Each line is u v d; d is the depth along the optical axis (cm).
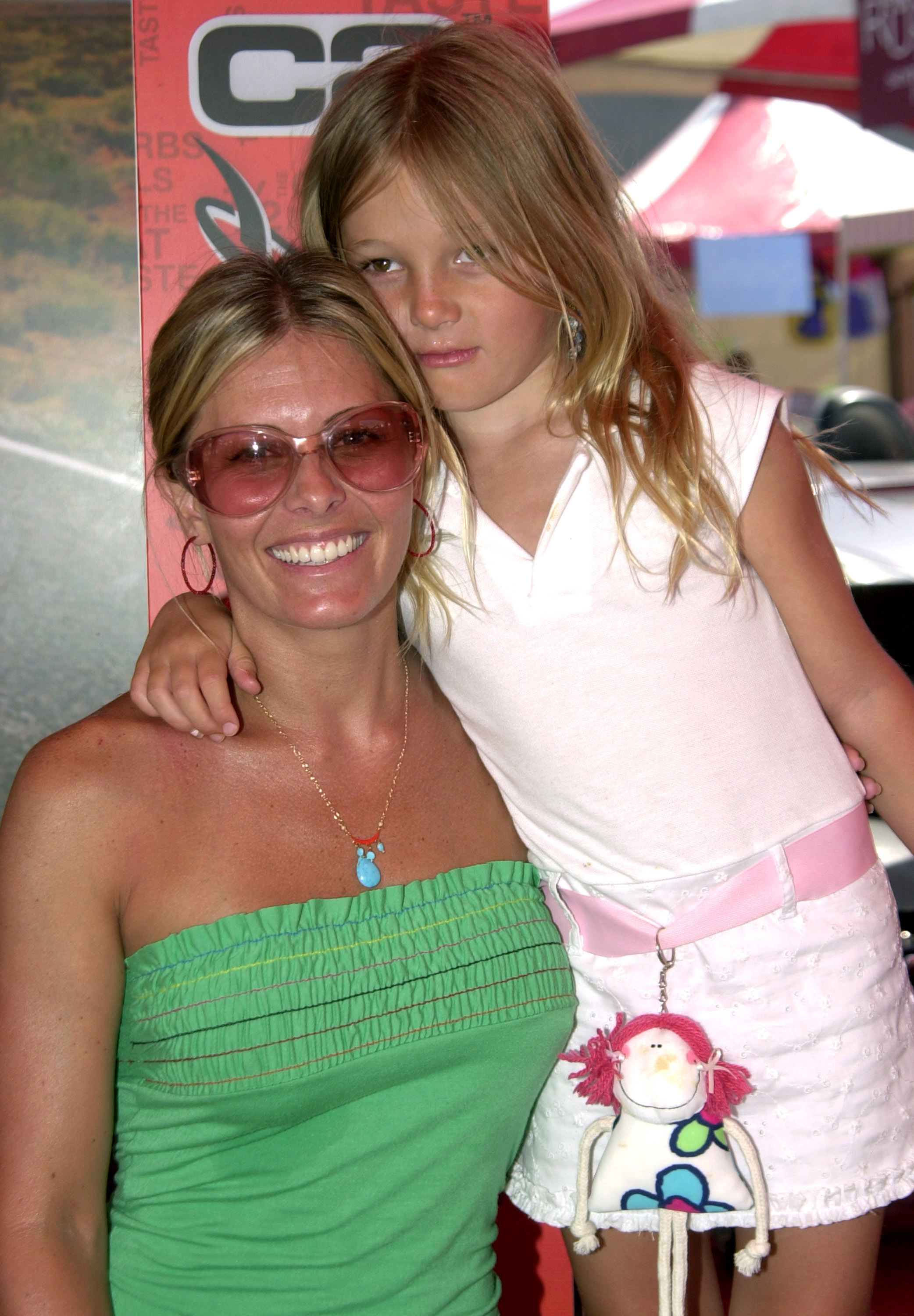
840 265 724
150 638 168
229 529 150
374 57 201
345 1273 148
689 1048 159
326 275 154
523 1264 209
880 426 436
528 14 204
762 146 695
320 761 162
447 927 156
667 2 670
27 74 212
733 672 165
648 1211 169
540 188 164
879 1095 167
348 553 151
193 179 203
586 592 164
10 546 220
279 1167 148
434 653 175
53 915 144
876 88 636
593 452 167
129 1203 150
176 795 153
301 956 148
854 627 173
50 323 216
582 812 166
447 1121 154
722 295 794
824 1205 165
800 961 164
